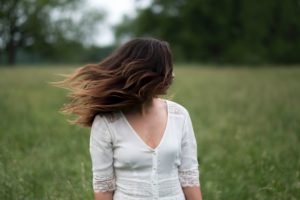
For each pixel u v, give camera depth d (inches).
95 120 110.3
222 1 2306.8
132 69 105.7
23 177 207.2
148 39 109.4
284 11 2271.2
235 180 225.6
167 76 107.2
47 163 231.1
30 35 2593.5
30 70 1210.0
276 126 364.8
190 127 115.6
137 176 108.3
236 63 2231.8
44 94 594.6
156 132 110.3
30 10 2541.8
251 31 2257.6
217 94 635.5
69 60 2822.3
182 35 2345.0
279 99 565.9
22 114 410.3
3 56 2677.2
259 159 237.8
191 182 114.8
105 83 106.6
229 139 309.3
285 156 262.7
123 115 110.0
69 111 110.4
